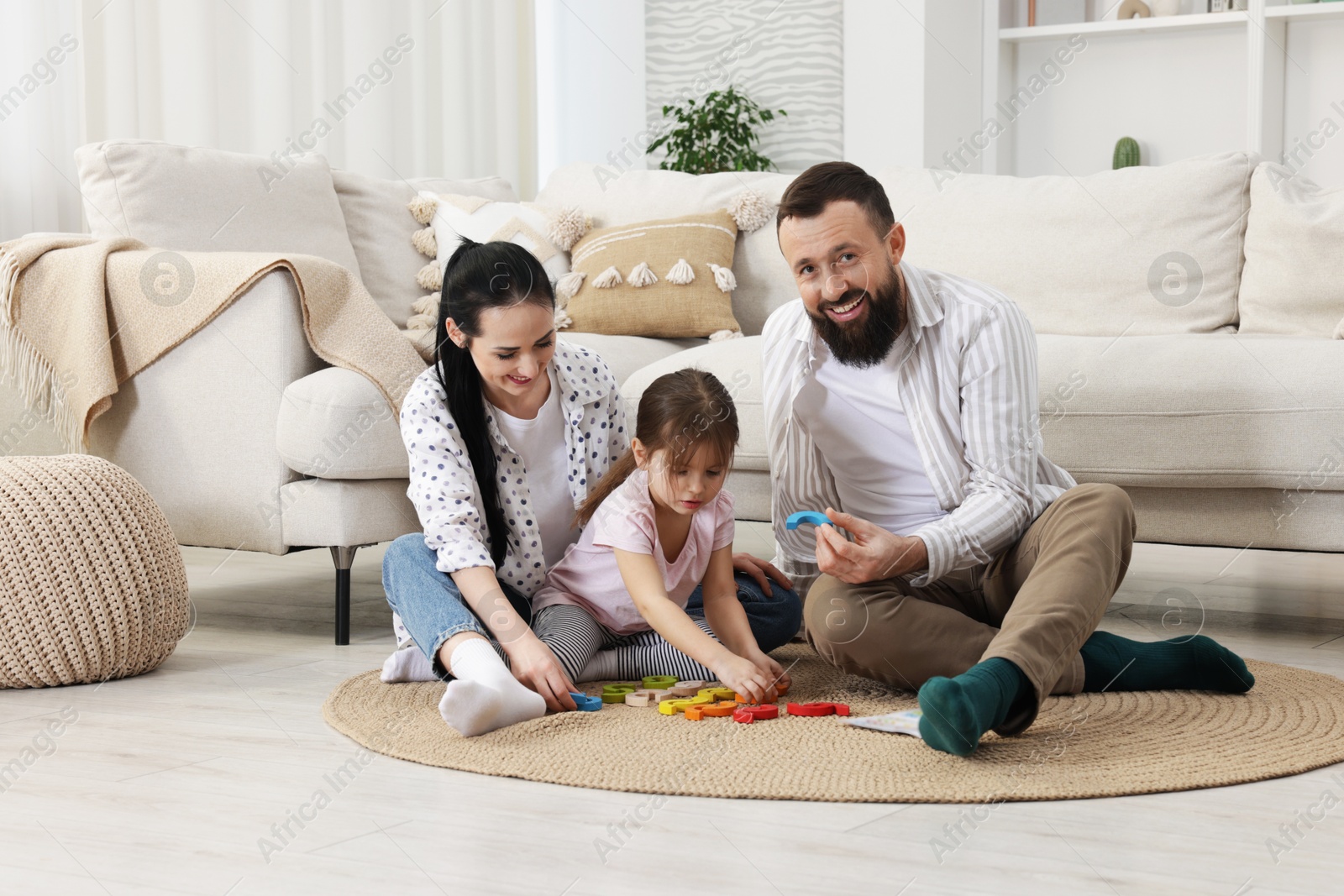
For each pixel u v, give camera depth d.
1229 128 4.18
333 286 1.95
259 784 1.15
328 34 3.70
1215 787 1.09
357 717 1.38
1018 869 0.91
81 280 2.00
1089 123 4.42
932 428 1.49
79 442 1.99
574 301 2.59
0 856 0.97
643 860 0.94
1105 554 1.28
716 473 1.46
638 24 4.65
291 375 1.90
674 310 2.52
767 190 2.65
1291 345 1.77
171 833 1.02
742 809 1.06
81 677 1.60
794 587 1.71
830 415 1.57
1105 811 1.04
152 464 2.01
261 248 2.44
